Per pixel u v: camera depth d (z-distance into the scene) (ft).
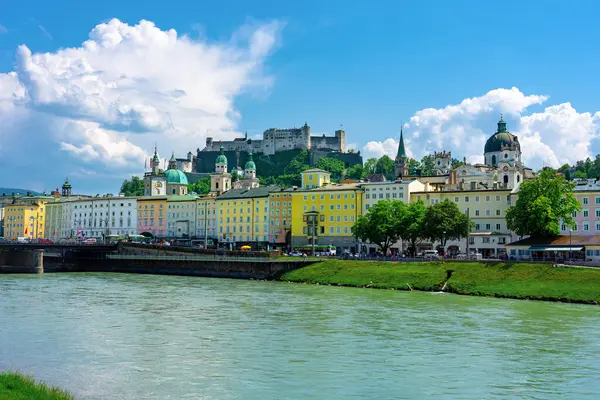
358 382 208.95
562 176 563.48
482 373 220.64
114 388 199.72
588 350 255.91
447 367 228.43
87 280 589.73
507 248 556.92
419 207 631.56
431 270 512.22
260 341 271.49
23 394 172.14
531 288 435.53
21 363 230.07
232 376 214.69
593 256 520.01
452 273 495.41
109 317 334.65
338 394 196.34
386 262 557.33
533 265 469.57
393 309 368.89
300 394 195.93
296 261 604.90
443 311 360.28
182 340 272.72
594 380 213.46
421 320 327.06
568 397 195.72
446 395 196.65
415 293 462.60
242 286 526.16
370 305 387.75
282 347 259.60
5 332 287.89
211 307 376.89
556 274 447.83
